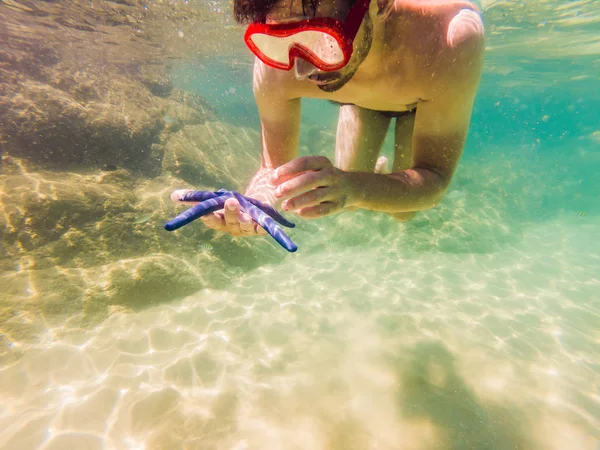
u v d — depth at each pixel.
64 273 1.82
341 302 2.03
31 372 1.37
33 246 1.85
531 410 1.28
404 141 1.22
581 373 1.51
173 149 3.16
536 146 10.17
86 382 1.34
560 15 4.00
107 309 1.77
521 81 9.42
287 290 2.16
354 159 1.34
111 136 2.85
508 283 2.46
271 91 0.84
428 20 0.66
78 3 3.46
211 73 9.44
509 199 4.26
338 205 0.54
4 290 1.65
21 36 4.53
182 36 4.74
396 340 1.67
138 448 1.09
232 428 1.17
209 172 3.21
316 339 1.67
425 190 0.66
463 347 1.63
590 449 1.13
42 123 2.54
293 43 0.52
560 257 3.05
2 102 2.49
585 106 17.83
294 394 1.32
